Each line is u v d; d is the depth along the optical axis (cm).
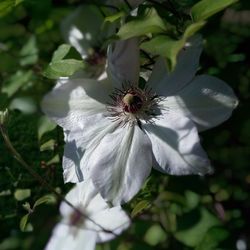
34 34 33
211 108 22
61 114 23
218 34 30
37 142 29
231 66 29
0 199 30
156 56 24
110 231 27
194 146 21
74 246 28
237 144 30
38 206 29
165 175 26
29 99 30
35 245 30
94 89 23
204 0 20
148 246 29
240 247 30
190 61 22
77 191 27
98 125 23
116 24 26
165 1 25
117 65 23
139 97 23
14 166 29
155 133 22
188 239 27
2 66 32
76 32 29
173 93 22
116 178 22
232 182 31
